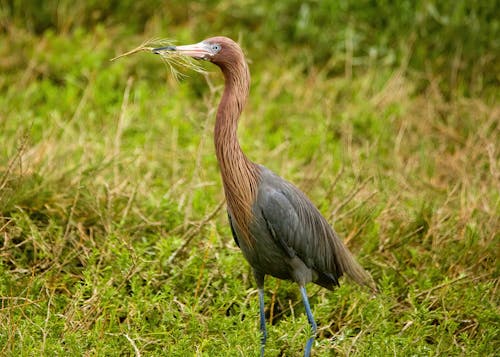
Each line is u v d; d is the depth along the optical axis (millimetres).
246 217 9586
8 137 13703
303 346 9633
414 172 14695
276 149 14641
